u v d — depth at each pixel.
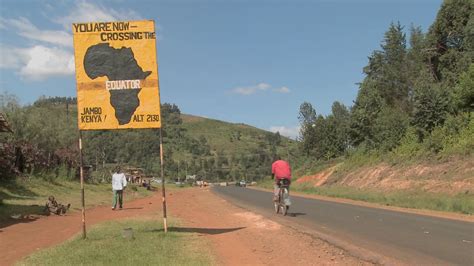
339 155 62.50
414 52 52.81
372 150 45.09
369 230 13.94
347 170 46.00
